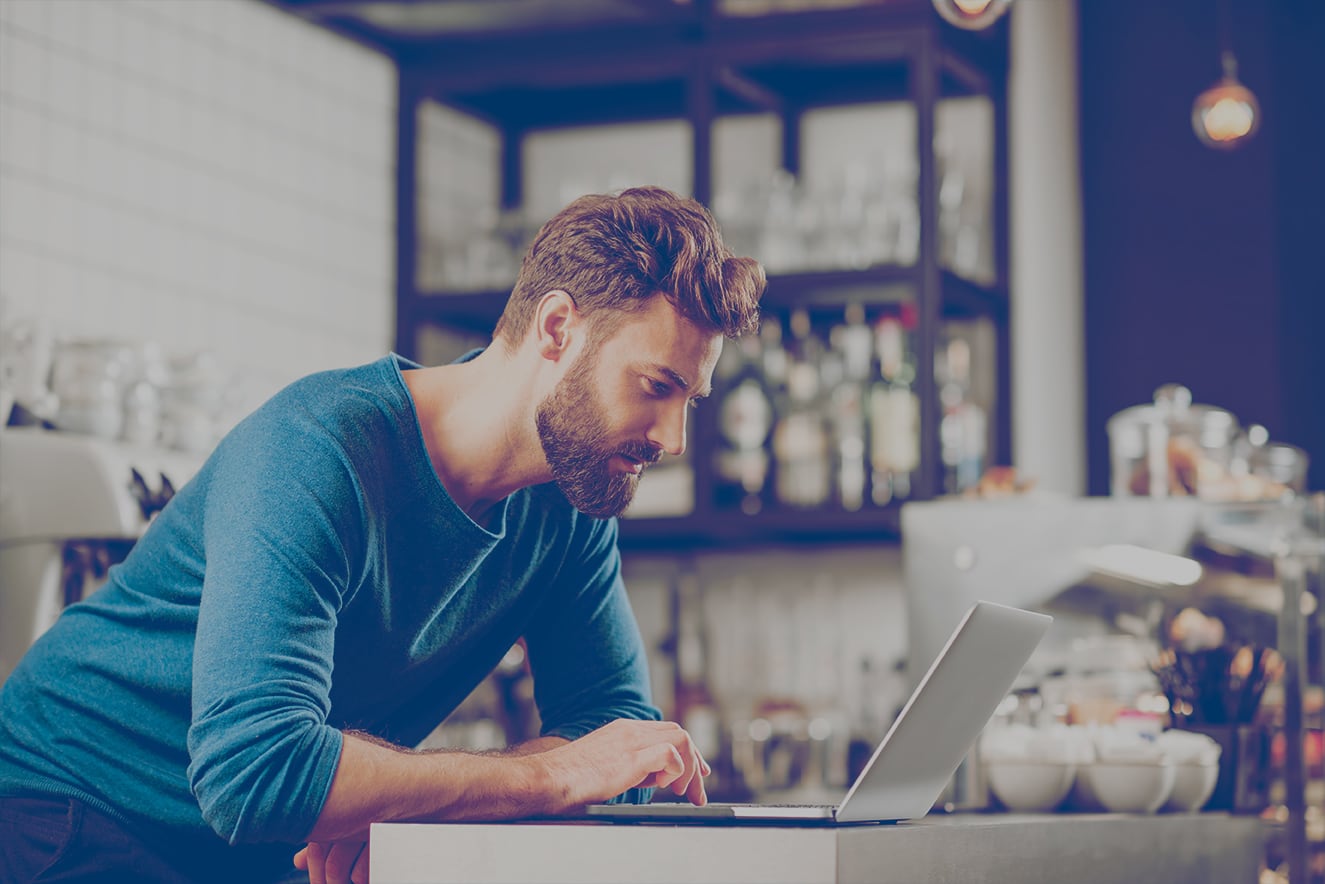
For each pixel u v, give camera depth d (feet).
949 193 12.00
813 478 11.82
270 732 4.18
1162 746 6.67
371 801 4.18
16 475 7.49
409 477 4.85
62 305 9.50
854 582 12.32
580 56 12.08
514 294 4.97
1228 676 6.99
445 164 12.94
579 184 13.10
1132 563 7.93
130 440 8.04
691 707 12.26
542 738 5.45
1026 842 4.60
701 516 11.71
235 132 10.89
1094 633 7.98
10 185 9.20
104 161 9.86
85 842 4.85
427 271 12.69
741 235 11.86
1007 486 9.35
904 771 4.25
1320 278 12.17
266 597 4.36
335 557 4.55
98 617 5.16
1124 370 12.34
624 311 4.74
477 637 5.61
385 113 12.36
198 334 10.50
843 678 12.24
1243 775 6.88
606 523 5.90
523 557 5.55
